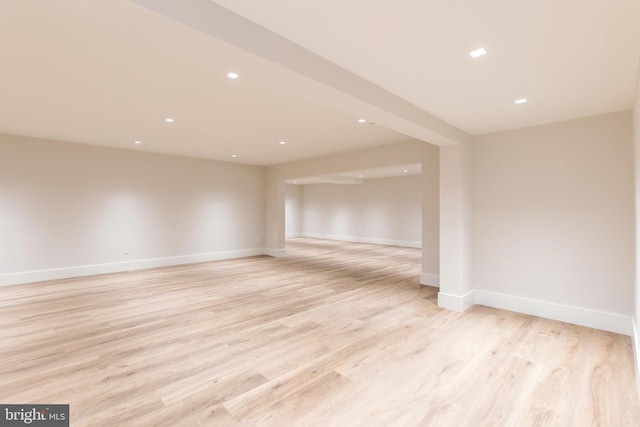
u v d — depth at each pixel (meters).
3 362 2.54
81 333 3.13
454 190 3.90
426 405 2.03
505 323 3.45
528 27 1.81
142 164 6.36
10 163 4.98
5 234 4.96
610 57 2.13
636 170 2.62
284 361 2.60
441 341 2.99
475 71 2.38
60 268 5.46
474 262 4.19
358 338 3.06
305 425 1.84
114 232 6.04
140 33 1.58
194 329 3.26
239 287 5.01
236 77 2.71
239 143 5.46
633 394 2.15
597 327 3.30
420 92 2.79
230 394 2.13
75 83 2.86
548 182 3.62
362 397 2.11
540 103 3.01
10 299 4.25
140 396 2.10
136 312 3.77
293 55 2.00
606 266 3.26
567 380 2.32
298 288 4.96
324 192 13.09
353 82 2.43
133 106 3.50
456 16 1.72
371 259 7.88
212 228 7.48
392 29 1.86
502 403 2.06
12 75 2.69
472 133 4.08
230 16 1.68
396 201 10.86
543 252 3.65
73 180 5.57
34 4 1.73
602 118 3.29
